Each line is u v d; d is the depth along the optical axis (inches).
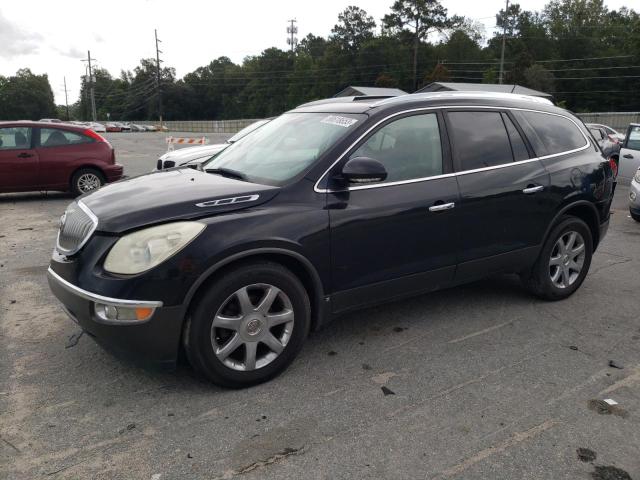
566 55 3316.9
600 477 104.1
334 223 138.9
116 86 5196.9
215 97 4648.1
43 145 406.6
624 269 239.1
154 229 122.4
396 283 153.0
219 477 102.9
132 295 118.6
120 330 120.1
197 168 172.7
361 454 109.6
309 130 159.3
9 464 106.0
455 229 160.7
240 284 127.1
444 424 120.0
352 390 133.9
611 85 2947.8
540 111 190.2
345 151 144.1
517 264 179.9
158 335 121.4
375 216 144.9
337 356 151.9
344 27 3634.4
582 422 121.4
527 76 2834.6
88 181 421.7
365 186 145.5
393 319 178.2
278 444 112.7
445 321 177.0
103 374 140.3
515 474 104.5
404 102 158.1
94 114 4062.5
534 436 116.1
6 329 168.4
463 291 205.6
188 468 105.3
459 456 109.4
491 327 172.7
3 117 4805.6
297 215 134.0
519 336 166.2
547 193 180.4
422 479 102.9
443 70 2947.8
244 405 126.7
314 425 119.3
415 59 3221.0
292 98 3934.5
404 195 150.2
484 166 167.6
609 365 148.3
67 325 171.2
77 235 130.7
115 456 108.7
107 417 121.6
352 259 143.6
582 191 189.9
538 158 181.6
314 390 133.8
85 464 106.2
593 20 3449.8
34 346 156.3
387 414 123.8
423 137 158.1
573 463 107.8
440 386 136.3
